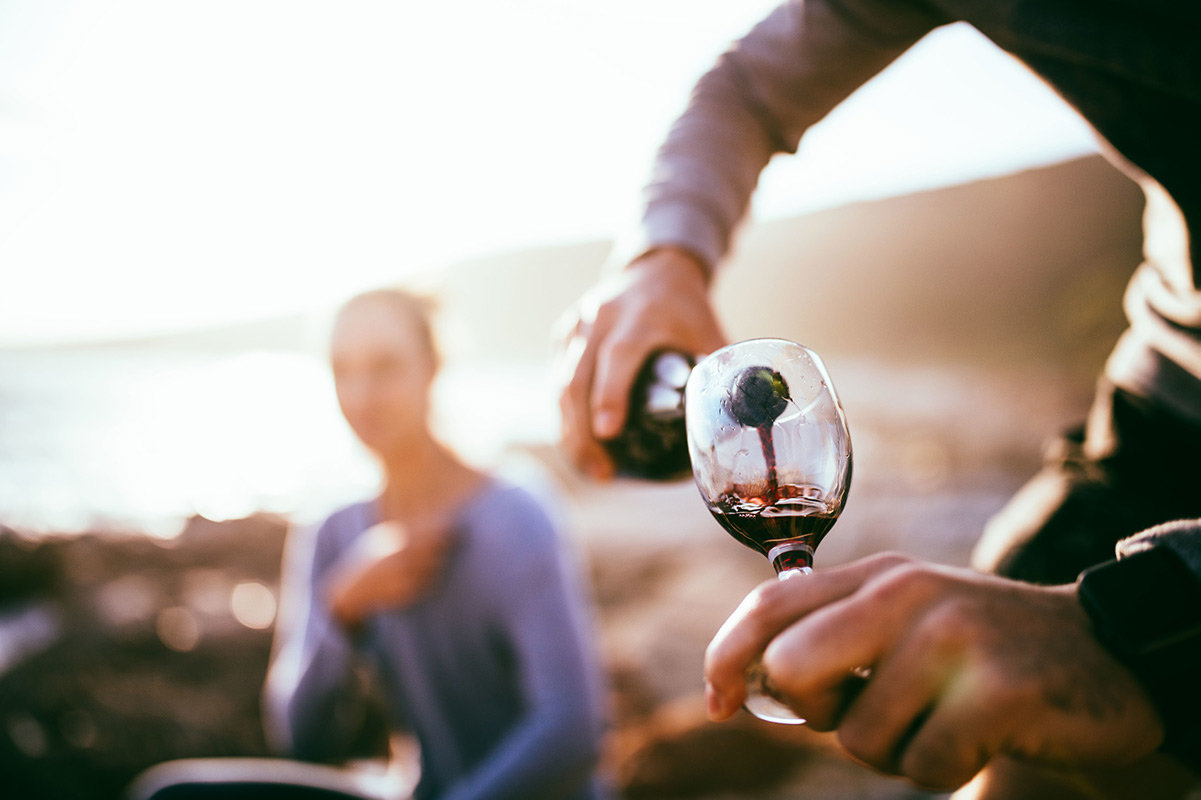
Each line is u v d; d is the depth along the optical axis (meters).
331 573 2.29
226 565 7.93
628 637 5.72
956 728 0.39
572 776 1.74
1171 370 0.94
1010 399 18.97
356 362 2.05
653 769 3.14
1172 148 0.73
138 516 10.16
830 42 1.00
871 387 24.33
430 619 1.91
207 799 1.87
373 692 3.83
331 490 12.47
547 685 1.78
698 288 0.89
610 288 0.92
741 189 1.03
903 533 8.92
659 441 0.84
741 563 7.43
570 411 0.92
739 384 0.55
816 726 0.43
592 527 8.99
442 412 2.32
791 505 0.54
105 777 4.15
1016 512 1.16
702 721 3.40
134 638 5.61
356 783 1.98
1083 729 0.38
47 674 4.91
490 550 1.88
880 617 0.40
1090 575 0.41
